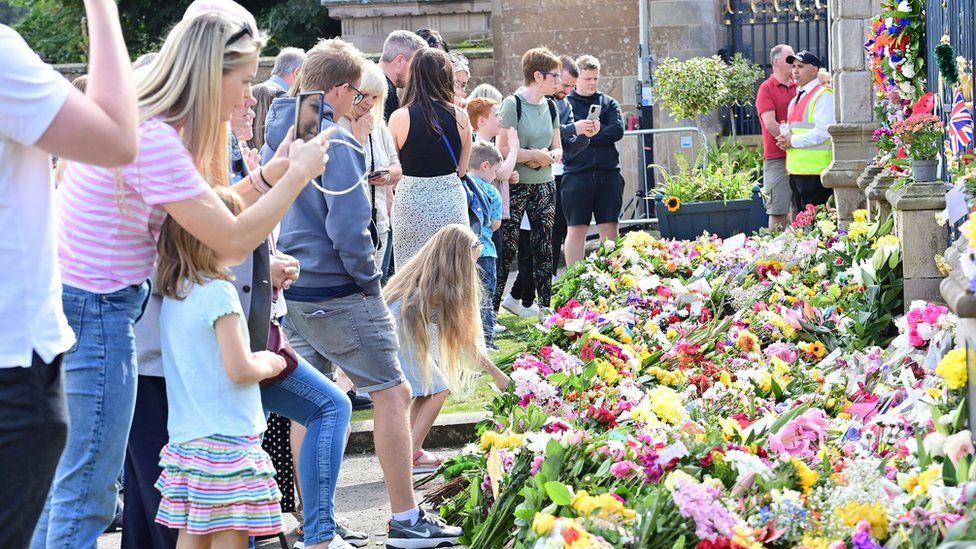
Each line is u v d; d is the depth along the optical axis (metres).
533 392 6.01
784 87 13.63
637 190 17.86
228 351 4.38
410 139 8.03
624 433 5.23
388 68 8.98
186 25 4.26
